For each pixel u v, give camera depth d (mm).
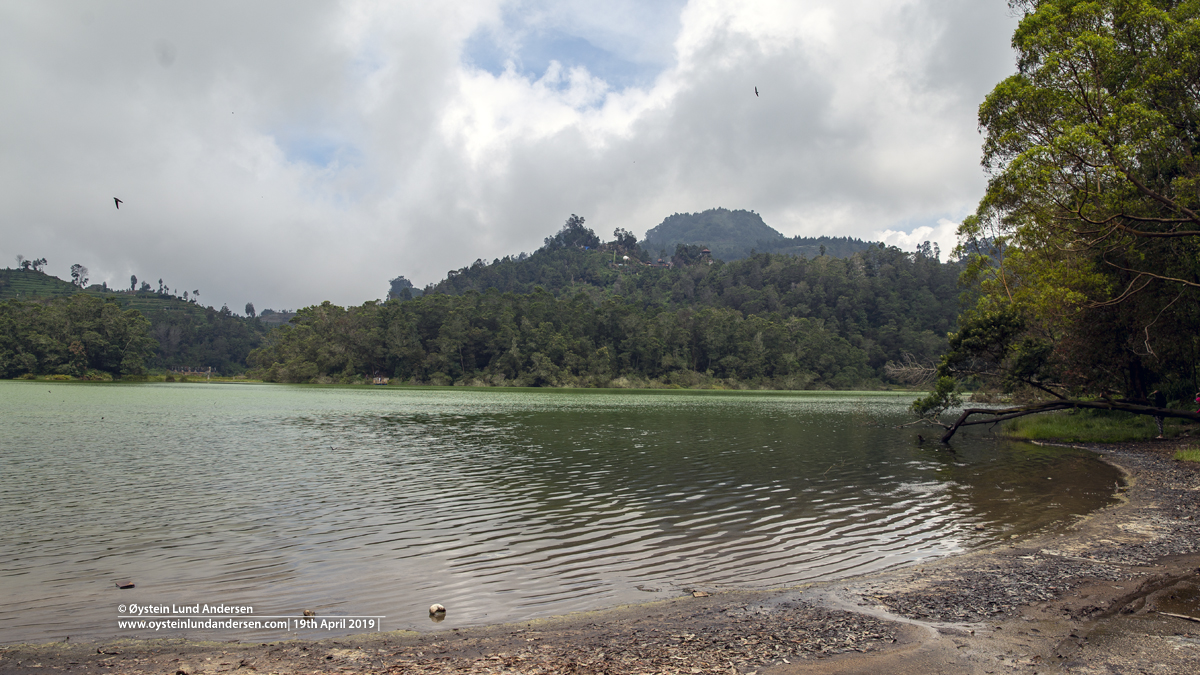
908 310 193750
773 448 34312
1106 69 25578
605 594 11797
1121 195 25953
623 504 19797
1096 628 9359
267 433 40469
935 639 9070
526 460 29172
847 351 158375
